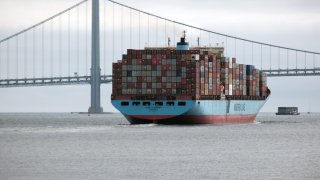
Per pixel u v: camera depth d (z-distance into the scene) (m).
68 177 113.81
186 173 118.19
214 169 122.56
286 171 120.19
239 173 118.12
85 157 140.38
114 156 142.12
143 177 113.94
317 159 136.88
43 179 111.88
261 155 144.50
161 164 129.00
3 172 119.19
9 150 154.88
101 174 116.94
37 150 154.75
